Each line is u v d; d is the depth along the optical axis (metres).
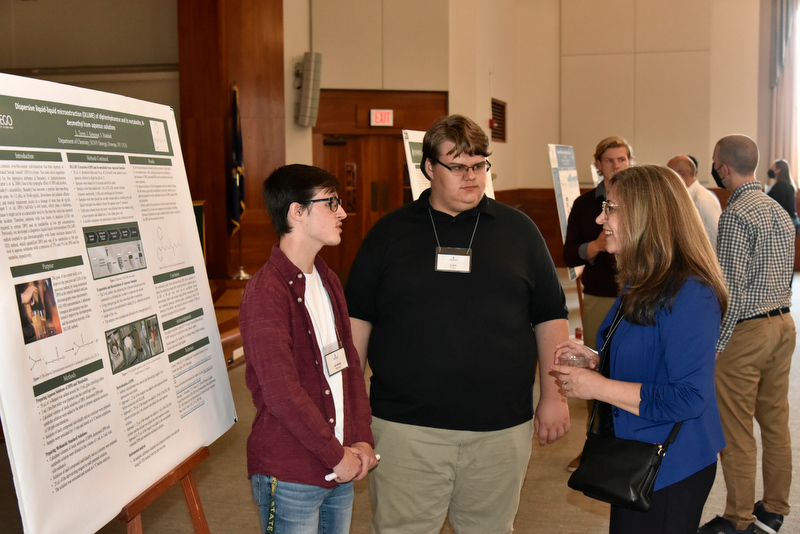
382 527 2.13
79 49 8.16
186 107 7.65
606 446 1.71
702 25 10.65
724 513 2.81
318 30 8.30
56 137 1.45
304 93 7.89
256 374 1.64
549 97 11.24
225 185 7.67
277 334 1.63
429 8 8.38
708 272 1.64
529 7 11.16
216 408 1.95
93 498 1.43
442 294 2.05
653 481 1.64
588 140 11.14
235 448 4.02
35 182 1.38
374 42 8.38
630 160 3.47
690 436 1.68
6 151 1.32
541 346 2.27
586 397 1.75
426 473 2.07
